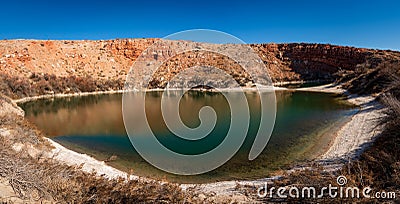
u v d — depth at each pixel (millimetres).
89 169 7555
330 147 9727
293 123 14164
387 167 5898
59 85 35000
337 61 49188
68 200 3828
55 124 15211
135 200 4371
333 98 25500
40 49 45281
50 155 8492
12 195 3359
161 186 4977
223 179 6949
